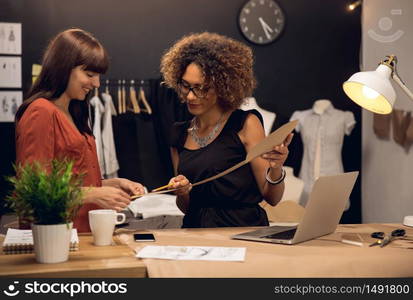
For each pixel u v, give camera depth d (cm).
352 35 570
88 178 229
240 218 234
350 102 572
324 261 168
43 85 223
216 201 235
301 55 561
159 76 527
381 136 510
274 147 204
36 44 505
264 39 548
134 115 521
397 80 232
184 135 252
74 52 218
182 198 248
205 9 536
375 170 519
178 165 248
